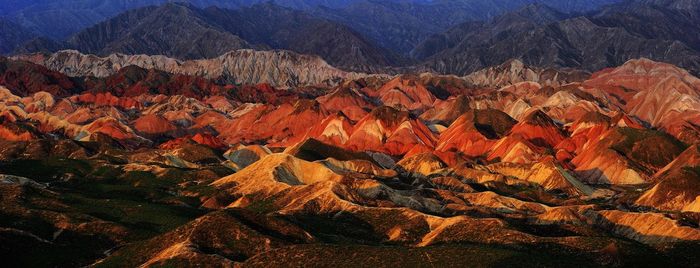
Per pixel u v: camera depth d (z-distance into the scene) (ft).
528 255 642.22
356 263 630.74
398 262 629.51
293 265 636.48
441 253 642.22
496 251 644.69
